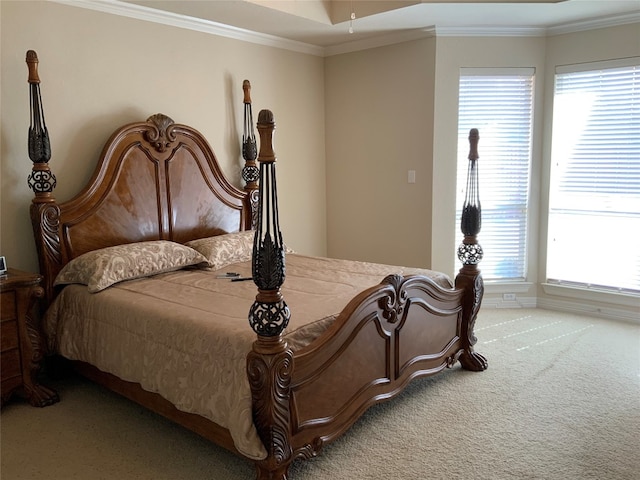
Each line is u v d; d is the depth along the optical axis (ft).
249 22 13.44
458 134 15.07
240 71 14.52
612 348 12.21
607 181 14.26
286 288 9.71
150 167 12.25
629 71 13.57
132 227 11.94
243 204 14.61
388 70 15.57
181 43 13.03
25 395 9.62
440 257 15.46
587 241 14.79
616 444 8.04
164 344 8.00
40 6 10.45
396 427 8.68
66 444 8.30
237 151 14.70
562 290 15.30
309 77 16.60
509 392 9.94
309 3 13.23
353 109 16.55
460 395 9.84
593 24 13.83
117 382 9.18
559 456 7.73
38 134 10.00
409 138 15.44
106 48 11.57
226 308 8.39
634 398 9.61
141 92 12.31
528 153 15.34
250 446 6.50
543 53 14.83
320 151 17.30
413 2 12.32
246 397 6.70
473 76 14.84
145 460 7.84
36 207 10.19
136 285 10.02
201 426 7.60
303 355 6.86
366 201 16.70
